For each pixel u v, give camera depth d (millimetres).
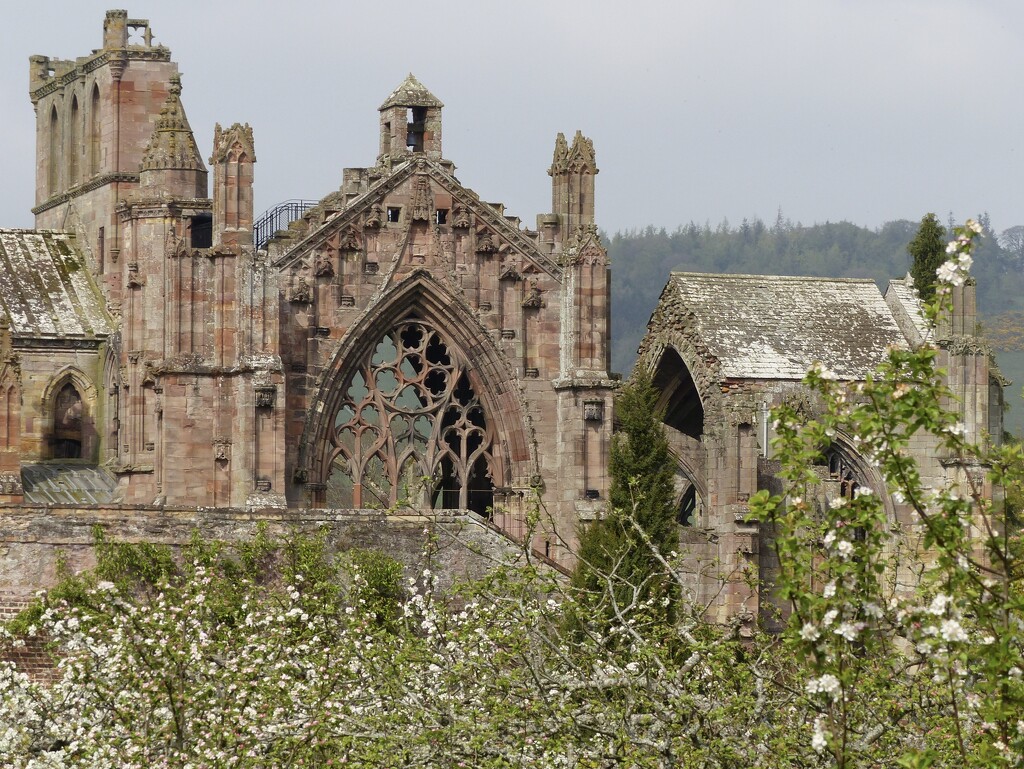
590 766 149125
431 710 159875
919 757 118875
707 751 148250
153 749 168625
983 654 120688
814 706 141375
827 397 122938
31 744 182375
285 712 166125
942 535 119750
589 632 168875
